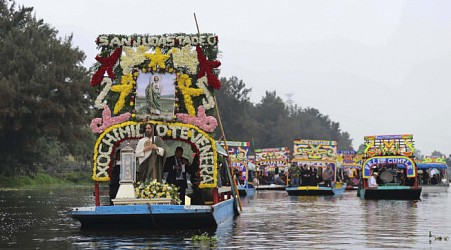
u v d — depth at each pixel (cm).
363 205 4550
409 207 4288
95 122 2717
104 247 2019
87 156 11219
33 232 2486
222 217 2877
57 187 8719
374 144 5697
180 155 2753
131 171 2516
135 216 2442
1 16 9519
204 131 2719
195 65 2762
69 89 8931
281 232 2519
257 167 9425
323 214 3575
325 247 2066
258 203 4862
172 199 2545
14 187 8531
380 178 5828
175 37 2797
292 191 6450
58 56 9162
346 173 10219
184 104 2758
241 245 2094
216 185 2688
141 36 2805
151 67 2762
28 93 8700
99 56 2789
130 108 2748
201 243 2120
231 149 7362
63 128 9088
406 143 5609
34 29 9250
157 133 2705
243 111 18800
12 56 8900
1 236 2352
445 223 2969
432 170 11612
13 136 9119
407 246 2100
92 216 2448
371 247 2069
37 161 9906
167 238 2241
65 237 2295
